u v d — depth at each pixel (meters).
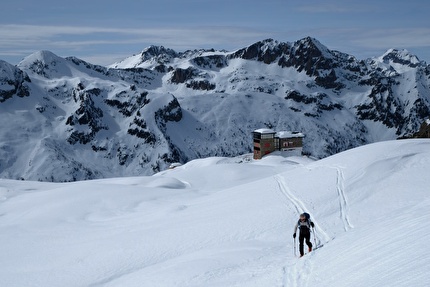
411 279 12.83
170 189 80.12
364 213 34.69
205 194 72.62
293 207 41.97
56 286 36.12
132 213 62.59
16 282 38.22
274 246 32.06
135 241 43.38
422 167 40.38
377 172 42.44
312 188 45.84
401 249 16.23
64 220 61.44
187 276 27.53
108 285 32.28
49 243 49.22
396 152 46.84
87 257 41.53
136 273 33.06
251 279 22.95
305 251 28.19
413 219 19.89
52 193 79.50
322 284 17.38
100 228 54.06
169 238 42.00
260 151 154.38
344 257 19.47
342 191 41.56
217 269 27.86
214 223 43.38
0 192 96.25
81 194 75.50
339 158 53.25
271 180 56.72
